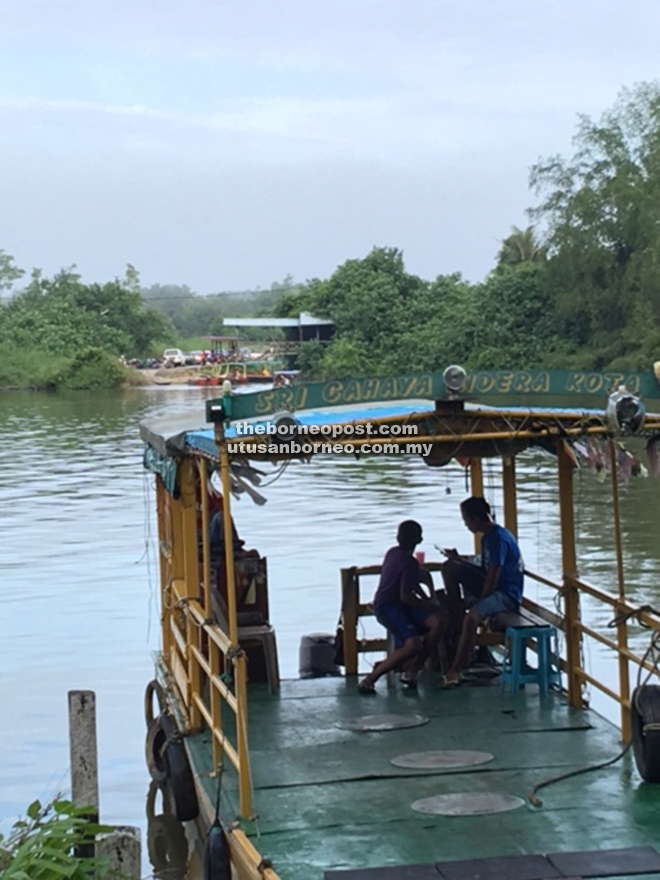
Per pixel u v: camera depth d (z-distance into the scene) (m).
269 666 9.95
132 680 13.84
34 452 36.91
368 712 9.29
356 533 21.84
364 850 6.71
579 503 24.27
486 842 6.76
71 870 6.37
